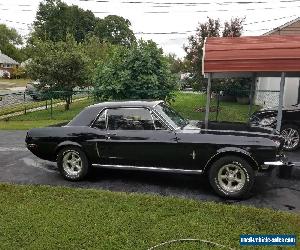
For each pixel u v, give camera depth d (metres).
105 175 7.45
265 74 10.82
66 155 7.05
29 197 5.93
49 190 6.26
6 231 4.67
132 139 6.49
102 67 17.89
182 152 6.22
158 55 17.36
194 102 24.89
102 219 5.02
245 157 5.94
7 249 4.21
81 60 25.81
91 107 7.03
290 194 6.25
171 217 5.08
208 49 8.64
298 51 8.07
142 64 16.64
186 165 6.29
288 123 9.63
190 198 6.05
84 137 6.82
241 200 5.96
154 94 16.61
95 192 6.10
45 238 4.47
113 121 6.73
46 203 5.64
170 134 6.30
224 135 6.07
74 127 6.96
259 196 6.15
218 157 6.08
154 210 5.33
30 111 24.88
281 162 5.87
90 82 26.30
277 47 8.24
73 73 25.64
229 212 5.23
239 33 22.28
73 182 7.01
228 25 22.41
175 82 17.58
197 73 21.30
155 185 6.77
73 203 5.63
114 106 6.79
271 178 7.18
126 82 16.34
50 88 25.62
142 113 6.57
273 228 4.73
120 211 5.29
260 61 8.20
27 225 4.84
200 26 22.34
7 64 84.38
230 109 20.53
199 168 6.24
